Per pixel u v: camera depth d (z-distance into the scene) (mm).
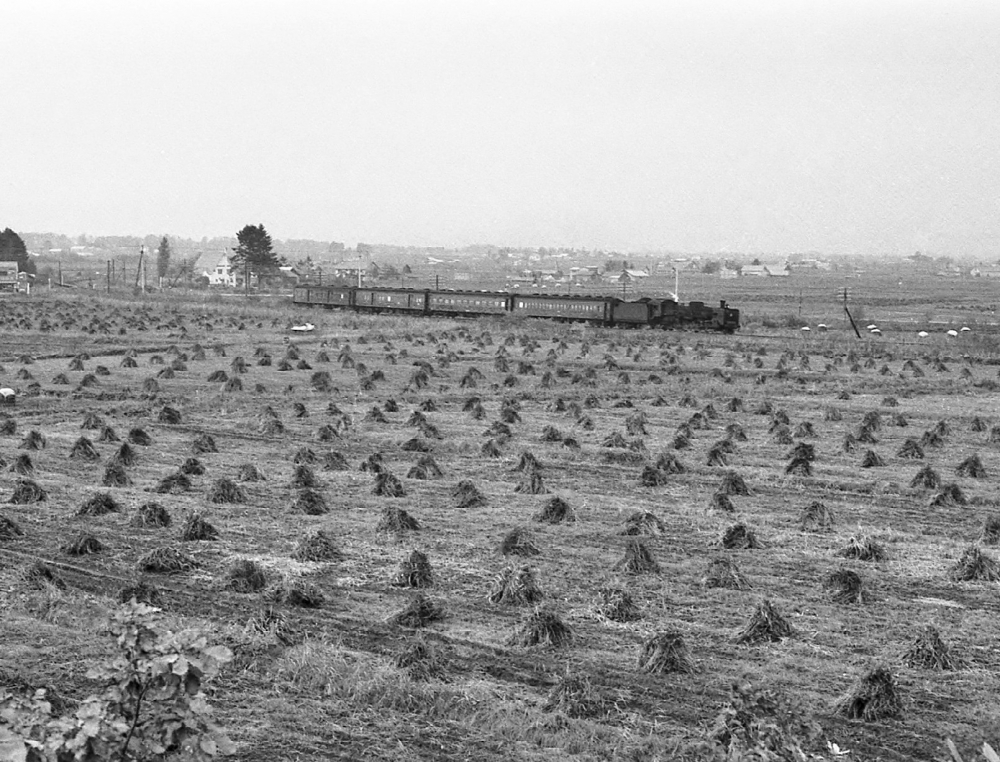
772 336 111750
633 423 54094
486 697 20469
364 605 26016
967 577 29531
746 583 28391
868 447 51125
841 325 130000
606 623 25203
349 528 33531
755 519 36000
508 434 51781
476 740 18812
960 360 90312
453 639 23734
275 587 26219
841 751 18891
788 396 69000
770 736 16125
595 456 47000
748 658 23203
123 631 12469
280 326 115438
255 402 61656
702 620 25641
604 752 18500
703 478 43062
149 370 76125
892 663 23109
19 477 39750
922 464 47312
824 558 31422
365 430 53438
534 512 36281
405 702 20094
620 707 20500
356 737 18734
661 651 22297
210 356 86125
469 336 105375
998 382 74750
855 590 27609
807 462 44375
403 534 32781
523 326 114125
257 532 32750
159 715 12367
